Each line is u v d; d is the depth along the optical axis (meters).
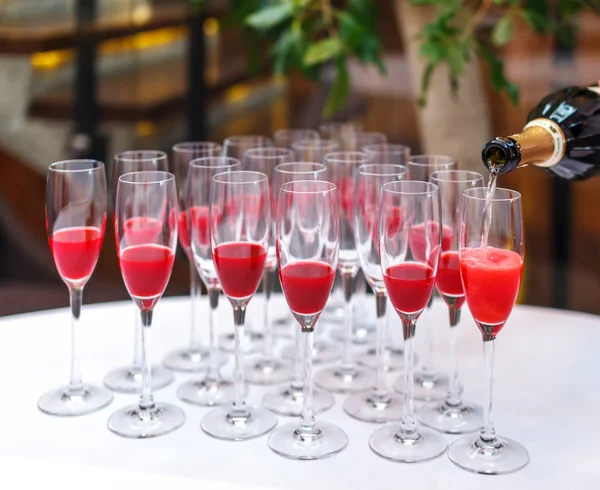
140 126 3.52
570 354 1.69
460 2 2.04
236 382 1.46
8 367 1.63
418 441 1.38
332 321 1.99
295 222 1.32
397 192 1.31
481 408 1.51
